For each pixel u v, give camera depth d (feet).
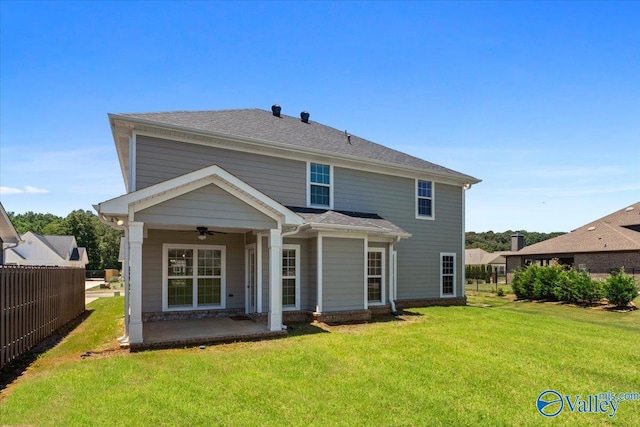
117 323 33.96
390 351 24.20
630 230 93.97
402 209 48.32
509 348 25.73
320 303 35.14
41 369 19.97
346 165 44.21
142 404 14.97
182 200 26.14
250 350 24.03
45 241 137.59
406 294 47.80
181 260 35.42
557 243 99.14
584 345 27.27
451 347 25.63
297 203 40.47
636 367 21.95
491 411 15.29
